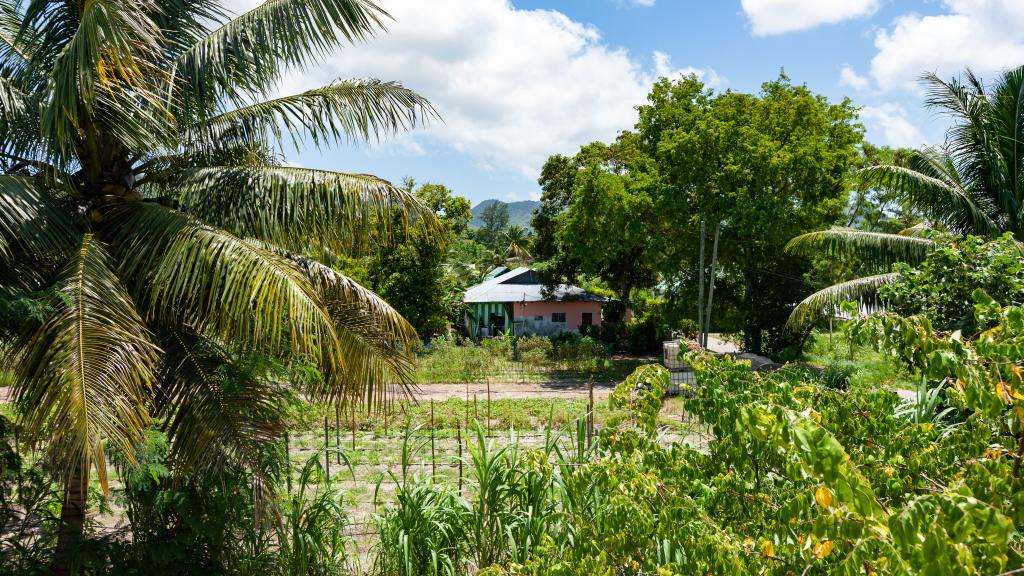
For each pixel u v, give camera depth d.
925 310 9.10
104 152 6.43
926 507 1.52
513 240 84.25
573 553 2.98
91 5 4.93
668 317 27.39
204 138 7.18
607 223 26.25
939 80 14.09
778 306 25.36
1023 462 2.24
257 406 6.09
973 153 14.24
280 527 5.97
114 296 5.25
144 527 6.08
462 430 14.02
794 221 22.97
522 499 5.59
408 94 7.64
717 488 3.07
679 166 24.72
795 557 2.17
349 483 10.14
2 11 7.04
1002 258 8.45
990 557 1.64
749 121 24.84
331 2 6.31
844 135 25.97
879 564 1.65
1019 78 13.05
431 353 26.81
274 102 7.28
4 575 5.64
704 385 3.35
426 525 5.70
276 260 5.73
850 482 1.56
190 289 5.90
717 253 24.98
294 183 6.67
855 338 2.77
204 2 7.12
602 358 28.33
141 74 5.64
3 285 5.21
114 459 5.54
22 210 5.45
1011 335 2.36
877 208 28.17
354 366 6.70
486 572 3.04
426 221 7.23
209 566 6.11
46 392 4.66
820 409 3.21
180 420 5.98
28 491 6.26
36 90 6.55
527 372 25.22
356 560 6.85
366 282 27.50
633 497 2.92
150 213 6.12
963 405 2.65
